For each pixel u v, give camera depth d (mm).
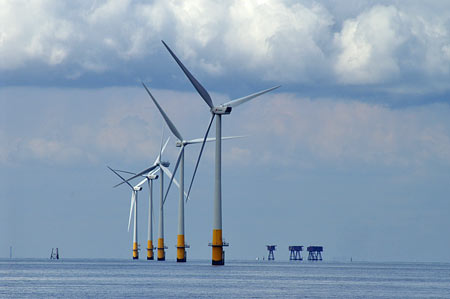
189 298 199125
